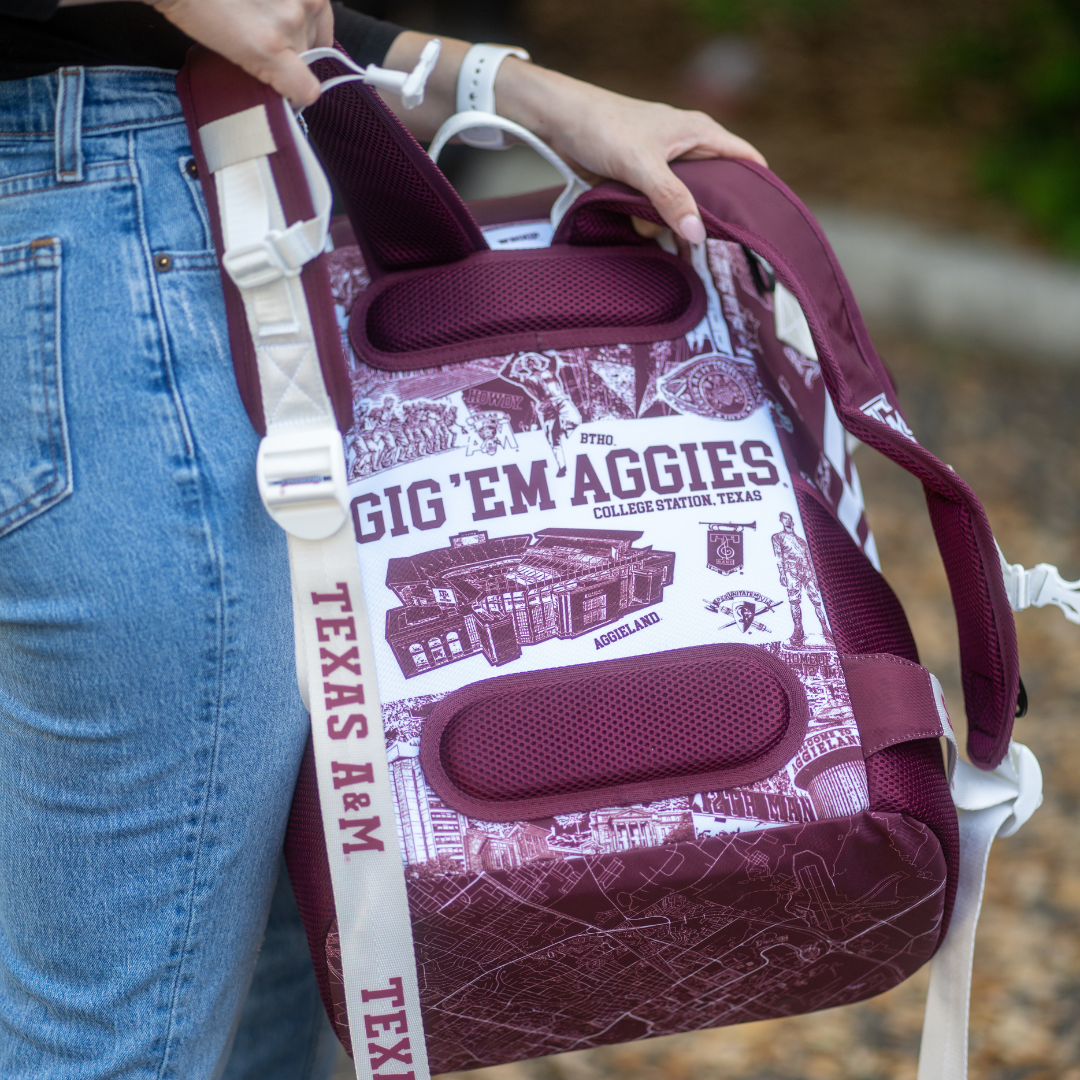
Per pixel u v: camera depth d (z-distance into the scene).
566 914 0.98
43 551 0.92
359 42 1.33
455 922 0.97
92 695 0.94
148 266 0.92
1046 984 2.20
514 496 1.09
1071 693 2.98
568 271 1.19
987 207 5.66
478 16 5.29
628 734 1.00
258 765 1.00
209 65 0.93
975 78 6.68
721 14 7.18
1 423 0.91
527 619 1.04
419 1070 0.99
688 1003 1.13
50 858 0.99
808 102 6.71
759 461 1.14
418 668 1.03
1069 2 6.29
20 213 0.90
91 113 0.91
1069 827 2.56
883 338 4.85
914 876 1.02
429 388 1.14
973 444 4.14
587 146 1.25
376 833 0.96
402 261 1.20
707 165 1.26
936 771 1.06
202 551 0.94
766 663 1.03
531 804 0.98
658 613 1.05
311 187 0.93
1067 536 3.65
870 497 3.79
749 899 1.00
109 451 0.91
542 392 1.14
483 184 5.16
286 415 0.94
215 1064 1.09
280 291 0.92
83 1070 1.01
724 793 0.99
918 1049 2.08
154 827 0.98
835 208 5.61
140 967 1.00
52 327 0.89
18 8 0.85
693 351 1.18
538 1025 1.12
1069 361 4.65
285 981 1.39
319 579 0.94
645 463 1.11
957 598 1.15
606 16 7.63
